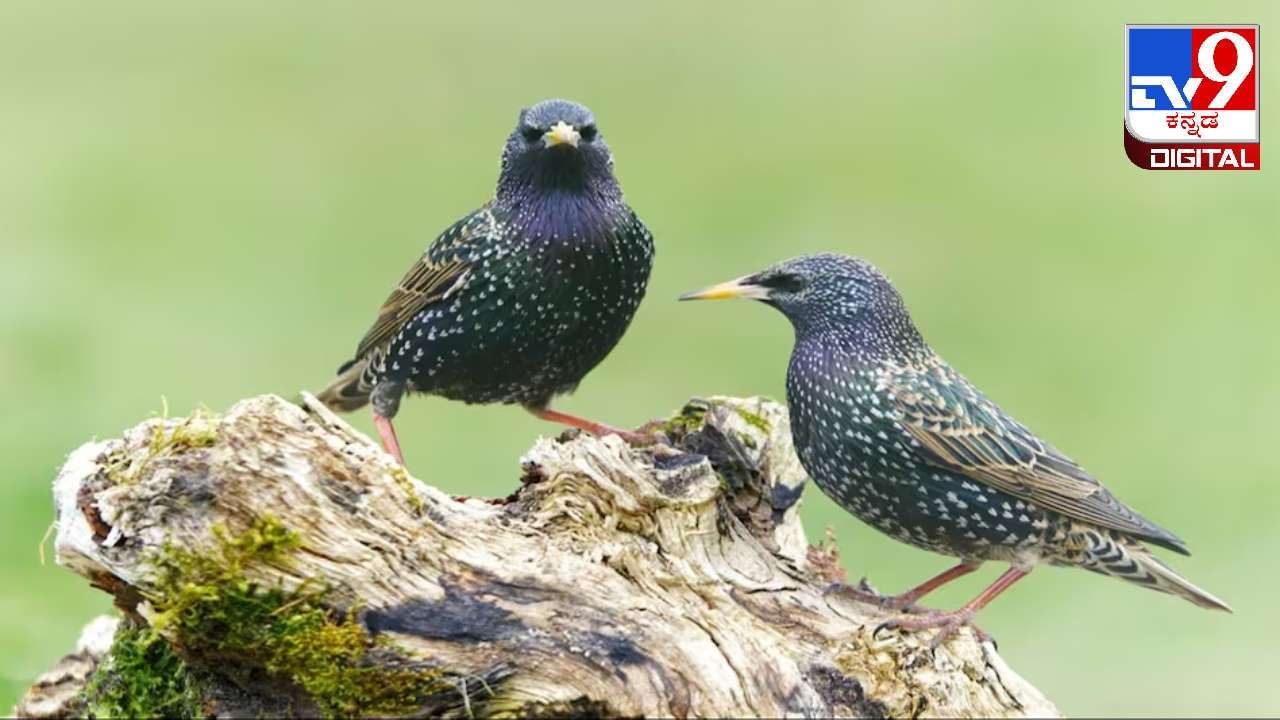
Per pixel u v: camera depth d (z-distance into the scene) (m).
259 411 7.31
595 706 7.61
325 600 7.39
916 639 8.23
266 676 7.56
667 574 8.02
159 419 7.56
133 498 7.16
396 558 7.47
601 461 8.00
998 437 9.09
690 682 7.64
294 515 7.30
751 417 9.39
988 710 8.04
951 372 9.43
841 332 9.32
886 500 9.30
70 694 8.79
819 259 9.41
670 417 9.57
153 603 7.34
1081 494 9.05
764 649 7.82
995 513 9.12
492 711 7.60
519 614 7.60
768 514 9.25
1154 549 13.97
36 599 10.98
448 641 7.51
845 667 7.97
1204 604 9.11
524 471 8.08
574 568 7.75
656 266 18.00
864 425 9.16
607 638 7.64
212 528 7.21
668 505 8.09
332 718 7.54
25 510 12.04
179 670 8.16
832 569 9.28
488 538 7.72
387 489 7.49
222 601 7.29
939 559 13.40
